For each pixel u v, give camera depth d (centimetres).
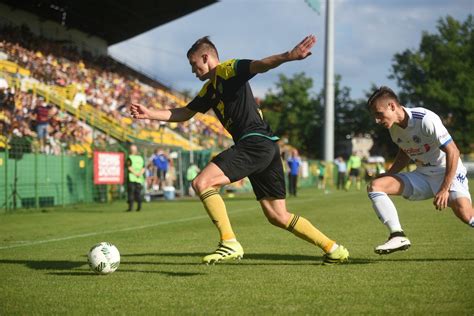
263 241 1091
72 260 888
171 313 512
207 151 3734
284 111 8500
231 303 546
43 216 2027
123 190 3173
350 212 1906
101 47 5934
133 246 1073
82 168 2809
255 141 694
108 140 3569
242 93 700
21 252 1009
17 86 3275
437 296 555
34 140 2630
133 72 5809
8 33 4275
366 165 6425
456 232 1189
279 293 588
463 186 757
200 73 727
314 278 670
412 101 8875
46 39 4844
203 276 704
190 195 3662
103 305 552
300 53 641
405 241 738
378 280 647
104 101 4294
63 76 4138
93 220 1817
